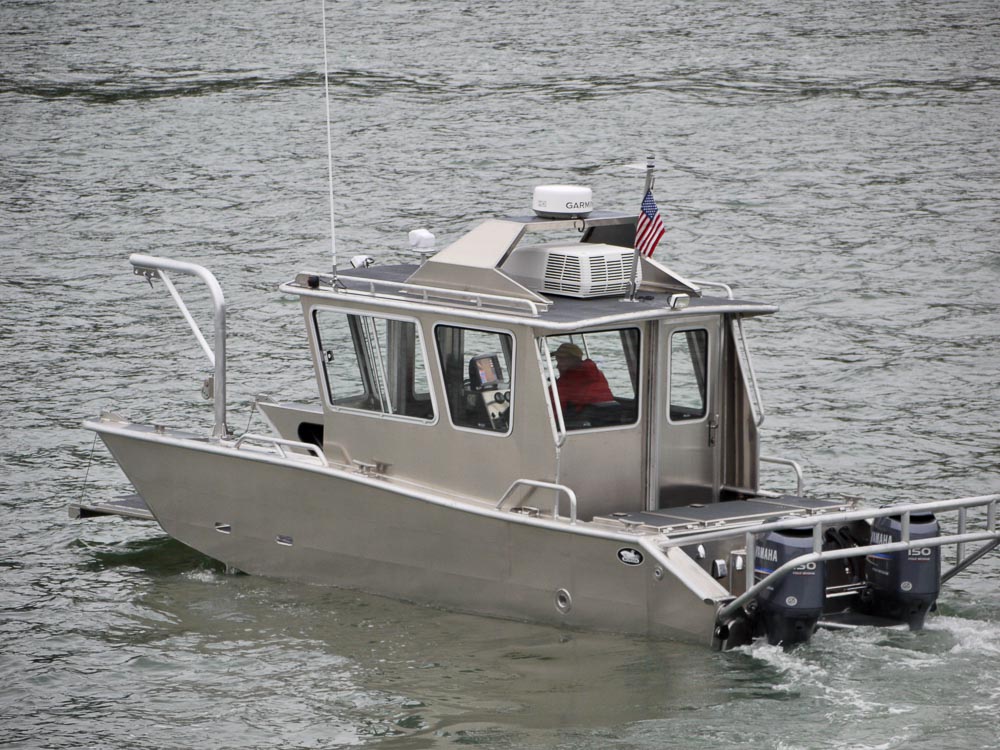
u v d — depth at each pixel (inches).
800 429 2394.2
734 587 1480.1
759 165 4739.2
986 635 1499.8
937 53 7116.1
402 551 1617.9
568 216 1621.6
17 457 2288.4
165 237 3914.9
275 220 4097.0
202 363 2824.8
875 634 1491.1
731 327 1611.7
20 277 3499.0
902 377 2684.5
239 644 1561.3
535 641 1502.2
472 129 5393.7
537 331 1492.4
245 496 1733.5
